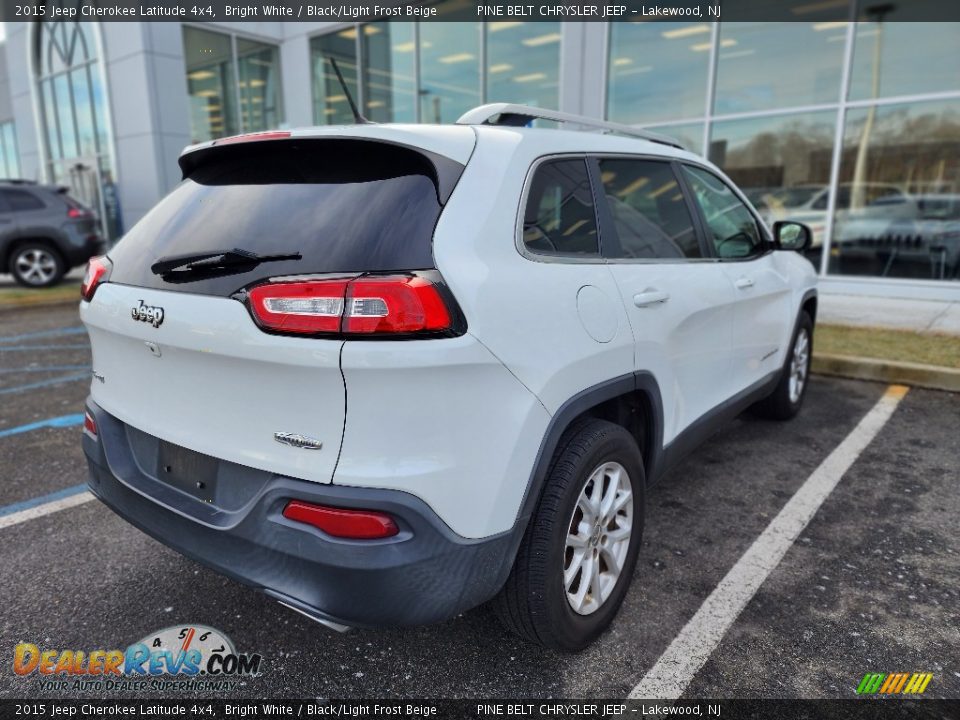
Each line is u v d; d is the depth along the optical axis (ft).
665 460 9.20
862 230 30.40
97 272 7.68
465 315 5.81
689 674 7.23
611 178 8.70
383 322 5.40
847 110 29.73
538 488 6.55
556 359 6.59
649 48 33.73
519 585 6.76
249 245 6.28
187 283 6.37
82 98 51.47
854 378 18.51
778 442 13.84
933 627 7.92
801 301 14.32
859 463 12.73
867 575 9.02
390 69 44.21
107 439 7.61
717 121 32.83
